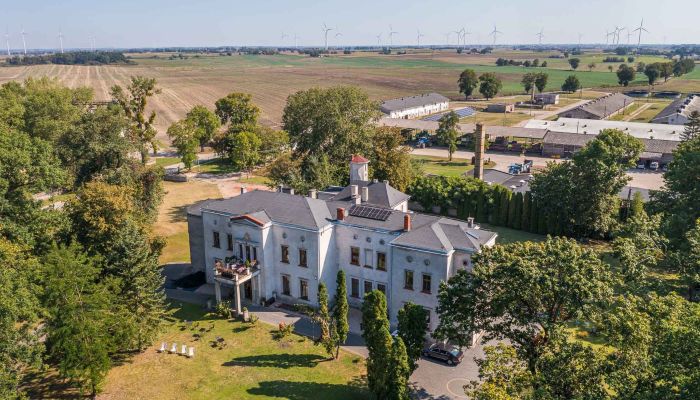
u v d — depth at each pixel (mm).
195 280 74750
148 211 87375
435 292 58562
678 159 80875
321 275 65438
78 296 49938
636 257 60875
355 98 120875
